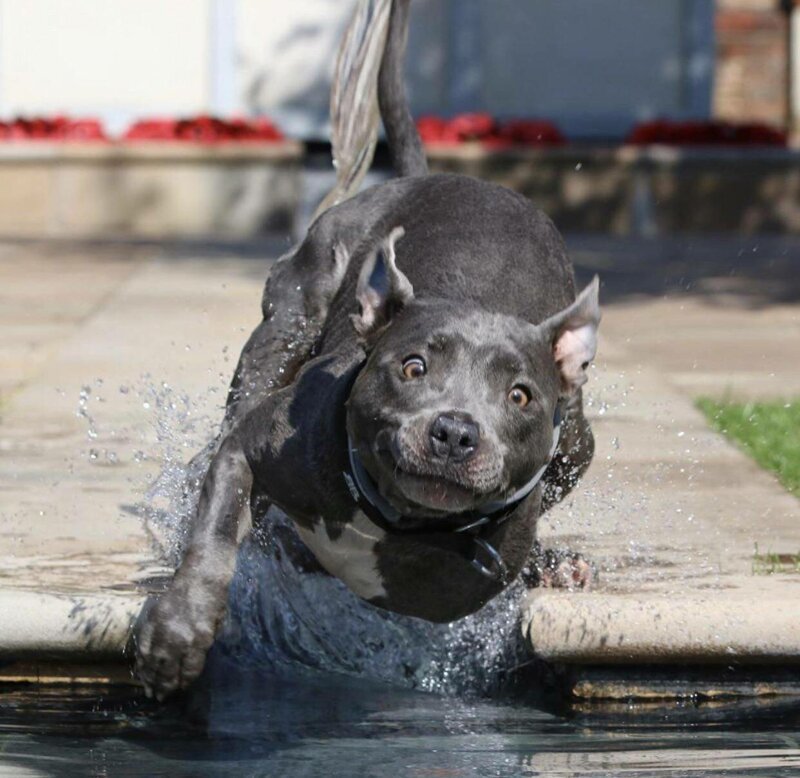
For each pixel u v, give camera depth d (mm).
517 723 5453
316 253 6477
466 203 6328
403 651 5926
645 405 9695
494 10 23531
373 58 7523
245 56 23344
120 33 23344
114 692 5703
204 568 5188
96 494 7504
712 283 16188
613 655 5605
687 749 5164
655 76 23797
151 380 10289
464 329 4879
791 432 8953
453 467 4637
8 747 5117
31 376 10500
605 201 22031
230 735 5250
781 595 5816
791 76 31938
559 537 6809
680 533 6914
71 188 21422
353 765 4961
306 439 5242
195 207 21656
